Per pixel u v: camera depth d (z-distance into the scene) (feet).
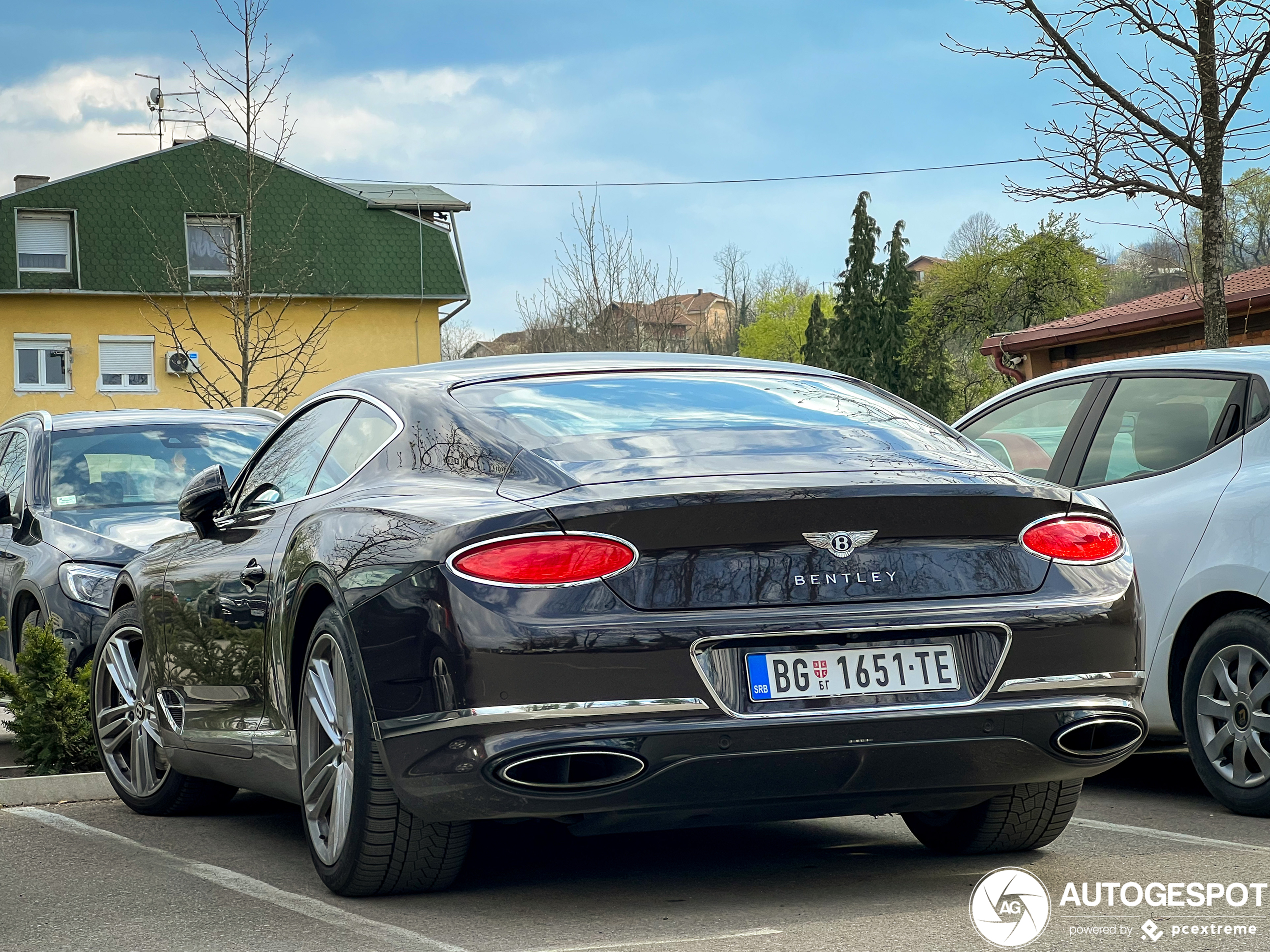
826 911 12.46
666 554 11.69
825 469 12.47
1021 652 12.13
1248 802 17.29
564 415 13.74
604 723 11.35
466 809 11.78
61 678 21.36
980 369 193.36
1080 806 18.20
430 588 11.90
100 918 12.86
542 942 11.54
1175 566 18.47
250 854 15.85
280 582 14.62
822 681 11.73
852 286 213.46
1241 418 18.69
